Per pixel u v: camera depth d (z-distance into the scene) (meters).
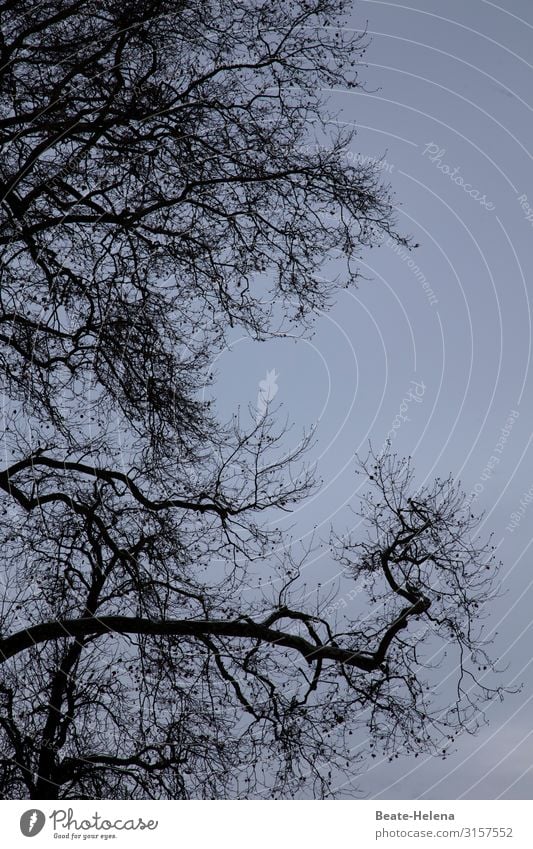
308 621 12.99
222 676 12.91
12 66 12.02
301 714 12.73
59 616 12.73
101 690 12.98
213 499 13.60
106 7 12.11
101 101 12.51
